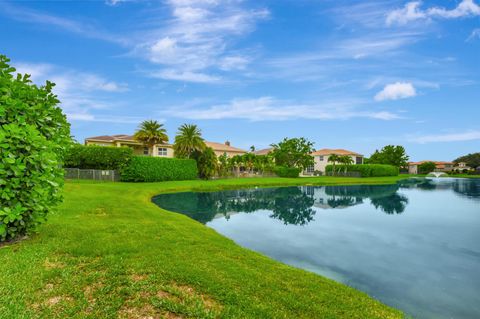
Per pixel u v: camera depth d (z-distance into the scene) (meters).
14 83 6.02
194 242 7.41
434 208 20.31
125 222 9.34
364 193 30.95
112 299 3.91
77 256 5.50
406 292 6.65
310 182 43.00
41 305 3.68
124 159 33.16
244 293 4.45
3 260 4.97
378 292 6.62
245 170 63.00
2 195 5.11
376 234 12.30
